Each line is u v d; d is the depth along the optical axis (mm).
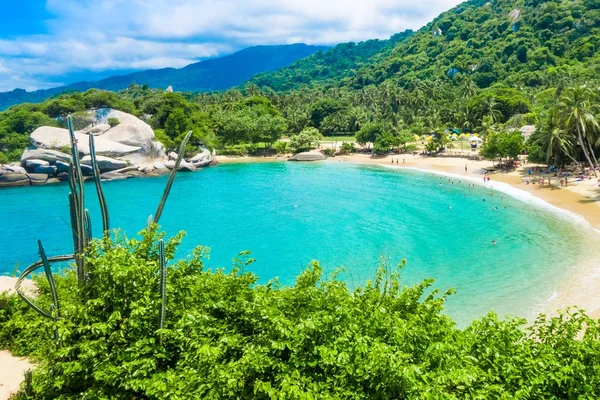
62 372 11359
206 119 137625
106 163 95062
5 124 109375
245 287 13758
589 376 9586
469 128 138500
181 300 12555
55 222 61250
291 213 62375
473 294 33656
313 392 9109
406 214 59719
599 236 45406
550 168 77750
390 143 115625
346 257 43906
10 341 17250
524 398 9164
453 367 9516
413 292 13148
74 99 123438
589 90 71500
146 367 10500
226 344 10531
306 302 12086
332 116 164250
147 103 137500
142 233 13125
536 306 30906
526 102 133625
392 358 8891
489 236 48531
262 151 131000
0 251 49656
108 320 10695
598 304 30234
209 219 60312
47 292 19250
